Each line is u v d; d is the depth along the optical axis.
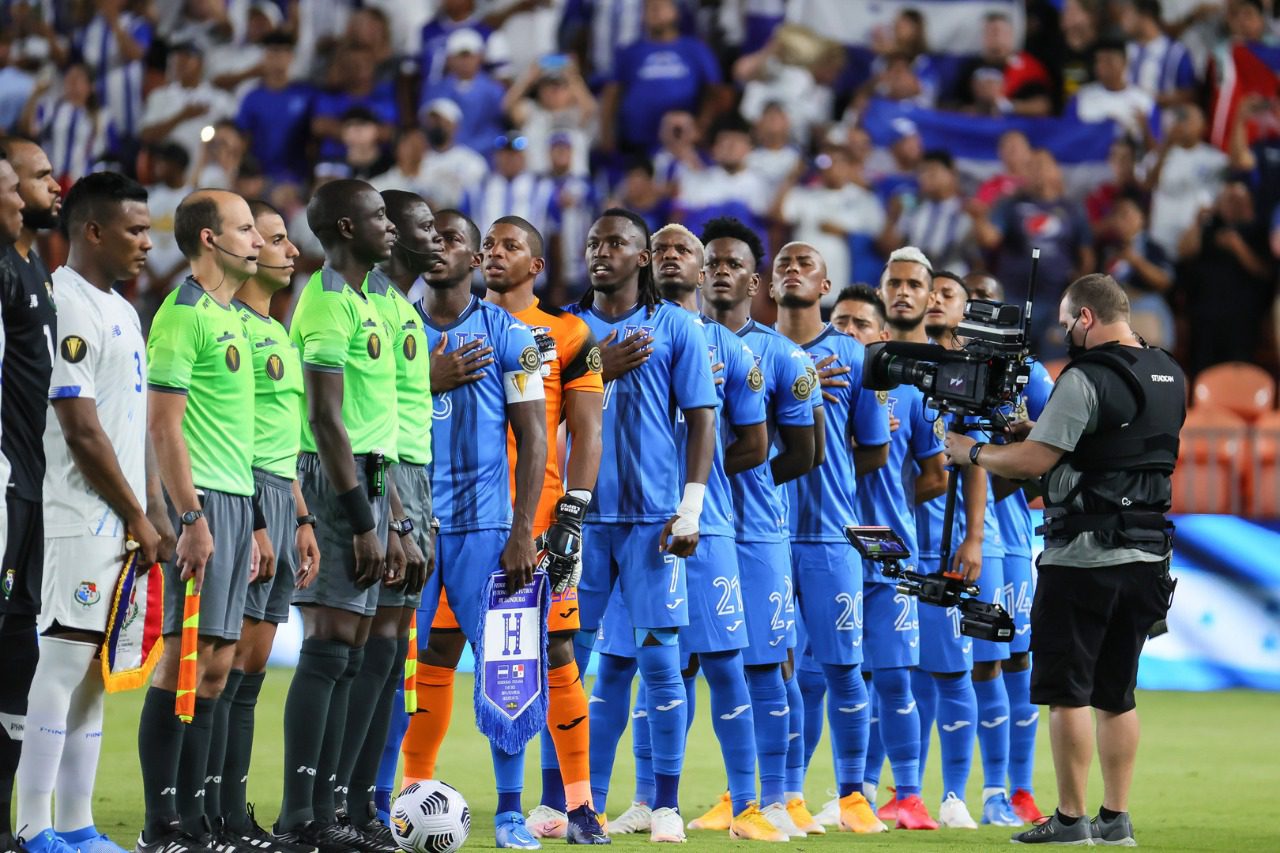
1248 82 57.34
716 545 23.27
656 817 22.16
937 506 28.42
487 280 22.95
